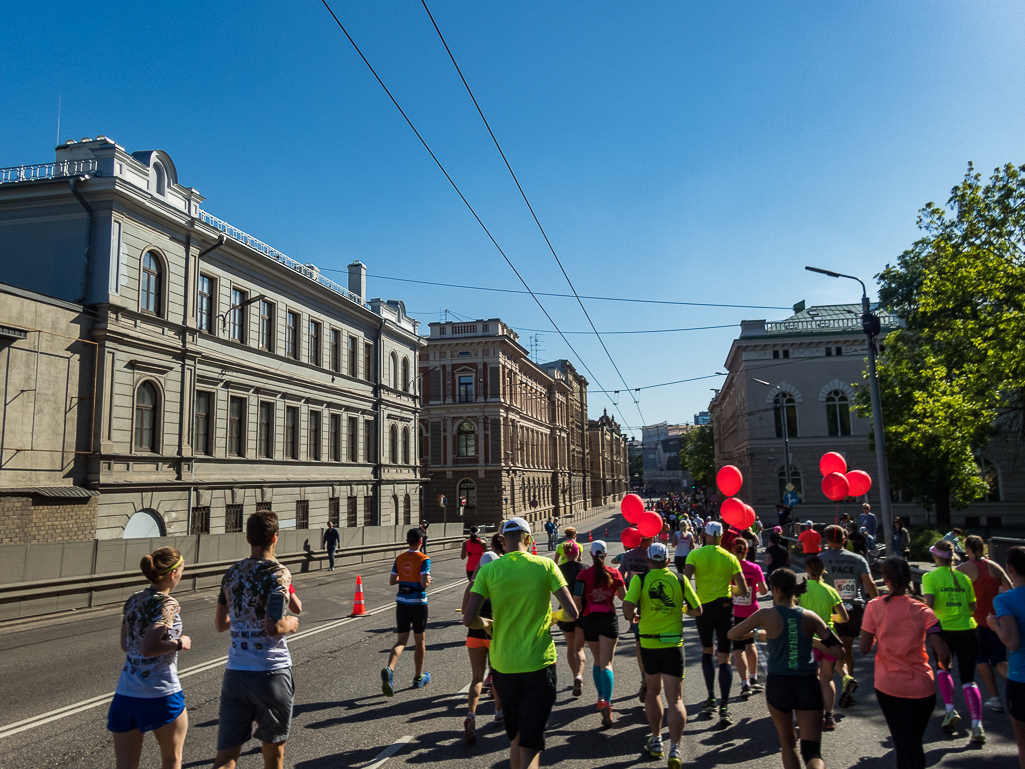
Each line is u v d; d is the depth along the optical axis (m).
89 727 6.61
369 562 28.50
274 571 4.32
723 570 7.09
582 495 90.88
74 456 18.70
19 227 20.52
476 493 51.28
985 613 7.09
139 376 20.86
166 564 4.39
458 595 17.05
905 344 29.59
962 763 5.61
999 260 17.66
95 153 20.27
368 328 37.25
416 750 5.91
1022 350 16.75
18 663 9.66
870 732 6.47
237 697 4.16
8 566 13.43
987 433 23.53
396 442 39.88
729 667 6.80
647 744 5.92
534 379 66.19
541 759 5.75
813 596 6.72
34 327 17.72
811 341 41.97
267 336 28.14
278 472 28.08
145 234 21.36
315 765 5.56
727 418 60.62
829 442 41.00
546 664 4.39
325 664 9.33
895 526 17.00
